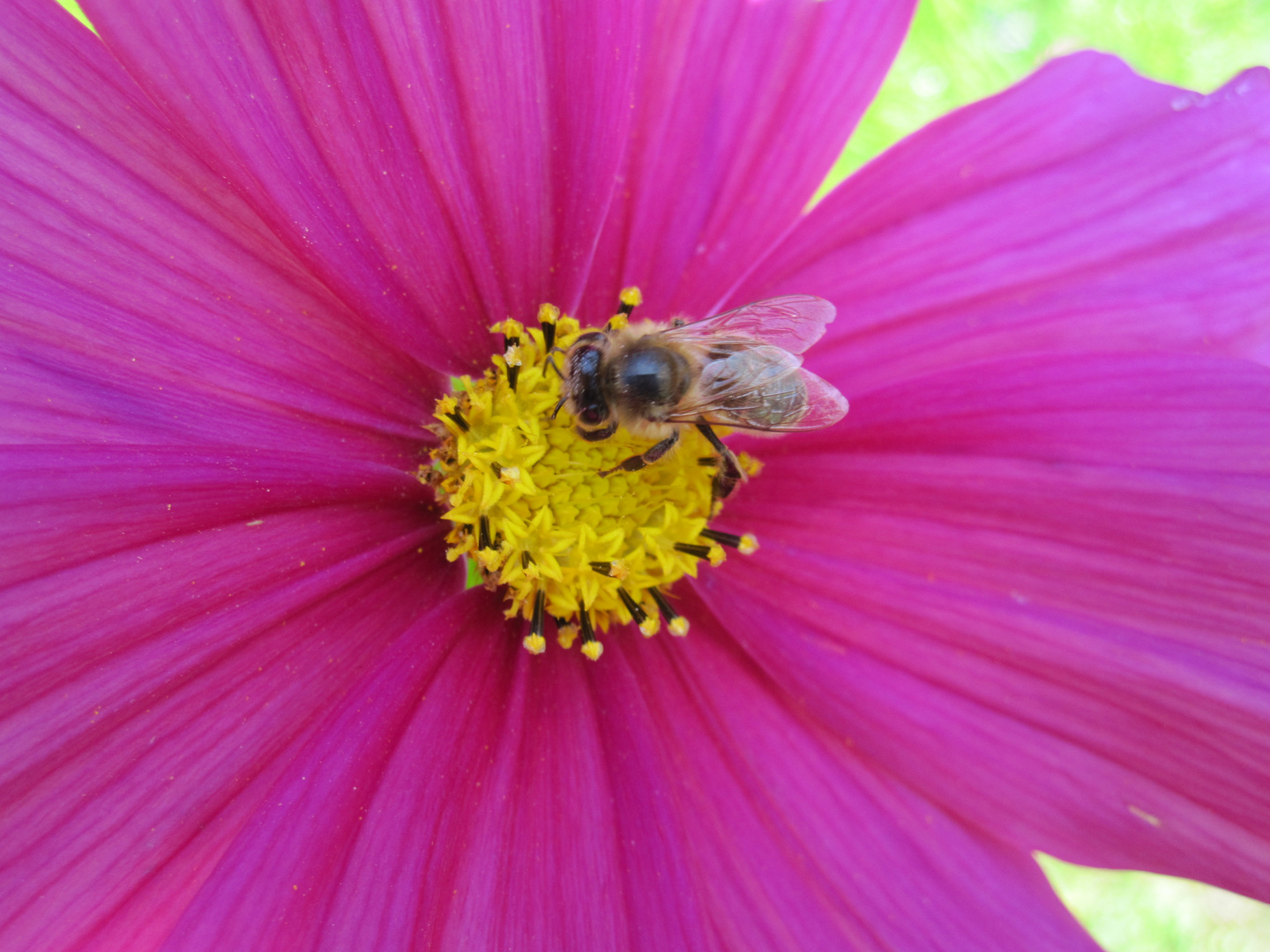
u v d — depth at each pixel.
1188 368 0.06
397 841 0.05
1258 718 0.06
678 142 0.07
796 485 0.07
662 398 0.06
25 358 0.05
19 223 0.05
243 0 0.05
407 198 0.06
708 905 0.06
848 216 0.07
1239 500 0.06
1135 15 0.13
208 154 0.05
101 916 0.05
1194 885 0.12
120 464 0.05
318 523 0.05
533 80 0.06
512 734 0.06
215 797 0.05
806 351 0.07
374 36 0.05
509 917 0.05
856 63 0.07
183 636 0.05
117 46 0.05
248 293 0.05
